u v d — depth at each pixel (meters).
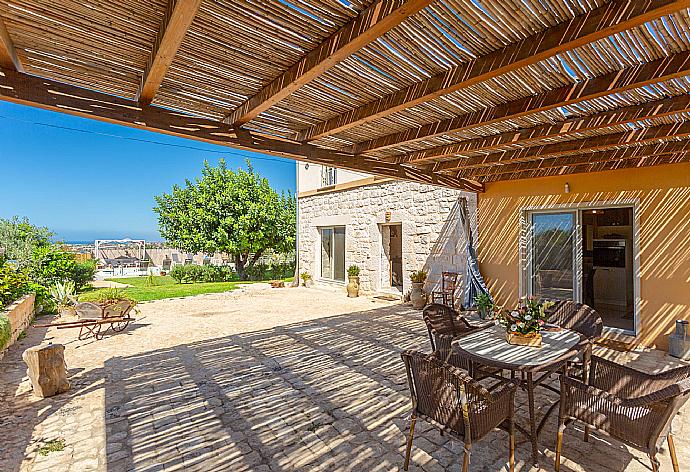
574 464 2.52
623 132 4.06
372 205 9.93
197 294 11.09
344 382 4.03
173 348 5.38
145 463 2.61
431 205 8.41
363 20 2.01
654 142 4.26
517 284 6.68
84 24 2.08
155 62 2.28
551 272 6.39
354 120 3.39
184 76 2.71
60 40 2.23
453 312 4.14
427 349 5.23
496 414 2.34
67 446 2.82
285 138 4.06
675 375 2.42
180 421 3.19
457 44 2.34
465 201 7.55
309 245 12.36
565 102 2.93
